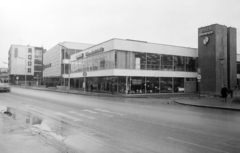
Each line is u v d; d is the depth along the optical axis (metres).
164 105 18.81
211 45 37.56
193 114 13.51
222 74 37.41
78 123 9.95
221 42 37.53
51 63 73.38
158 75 36.91
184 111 14.90
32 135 6.96
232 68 39.53
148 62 36.19
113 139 7.25
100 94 32.44
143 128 8.99
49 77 75.38
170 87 38.34
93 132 8.22
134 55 34.91
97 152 5.90
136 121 10.59
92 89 39.00
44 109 14.75
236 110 16.00
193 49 41.66
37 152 5.37
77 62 48.62
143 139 7.27
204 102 21.09
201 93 38.25
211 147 6.45
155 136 7.68
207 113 14.12
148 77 35.84
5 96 26.19
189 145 6.62
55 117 11.55
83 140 7.09
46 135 7.62
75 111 13.90
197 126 9.59
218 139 7.38
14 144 5.99
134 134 7.95
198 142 6.97
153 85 36.31
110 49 34.03
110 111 14.09
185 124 10.01
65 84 57.34
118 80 33.09
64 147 6.21
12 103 18.41
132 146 6.48
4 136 6.79
